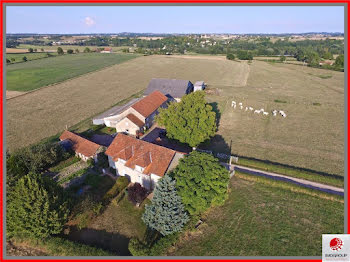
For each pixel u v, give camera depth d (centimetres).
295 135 5306
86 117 6259
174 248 2662
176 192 2881
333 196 3334
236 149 4691
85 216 2998
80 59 15588
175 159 3594
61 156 4150
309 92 8806
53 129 5547
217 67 13325
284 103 7456
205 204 2917
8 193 2655
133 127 5150
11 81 9825
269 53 18538
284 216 3105
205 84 9738
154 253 2528
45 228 2556
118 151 3847
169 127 4428
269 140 5066
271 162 4256
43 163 3912
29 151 3847
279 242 2747
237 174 3878
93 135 5231
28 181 2645
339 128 5666
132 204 3331
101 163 4162
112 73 11662
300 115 6475
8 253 2588
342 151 4619
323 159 4347
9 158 3597
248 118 6234
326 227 2936
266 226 2958
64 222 2762
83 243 2750
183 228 2820
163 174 3306
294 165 4169
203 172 2995
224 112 6638
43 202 2611
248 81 10481
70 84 9581
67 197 2984
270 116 6378
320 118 6281
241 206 3281
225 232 2881
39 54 17000
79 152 4250
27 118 6181
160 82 7631
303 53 15788
